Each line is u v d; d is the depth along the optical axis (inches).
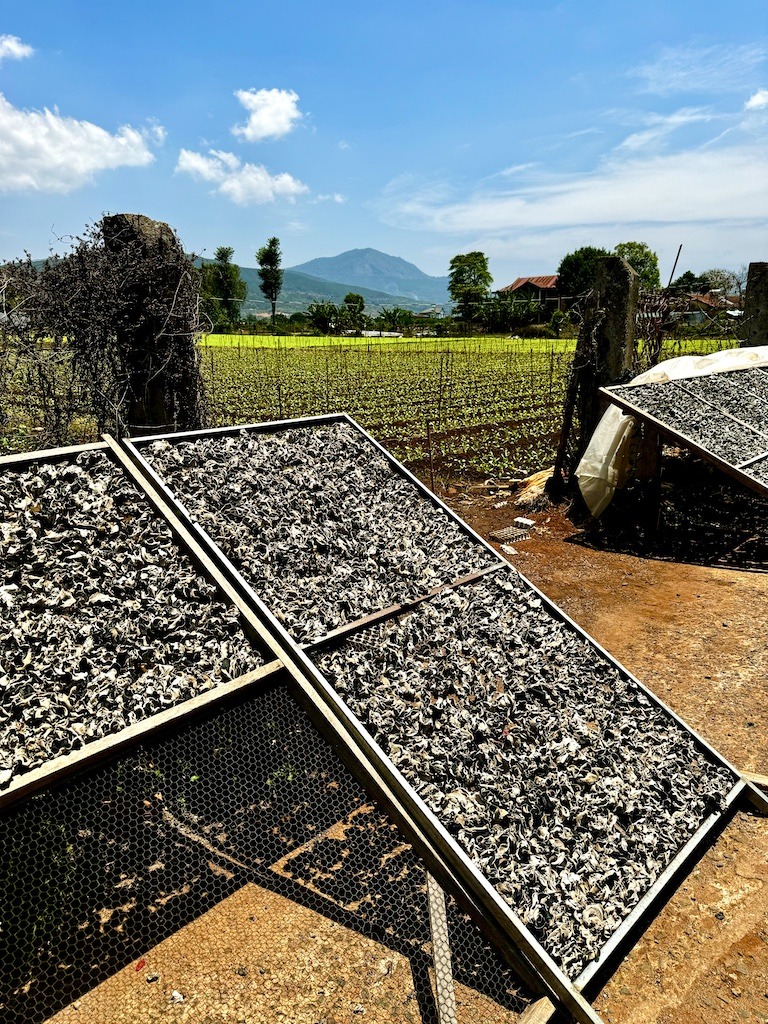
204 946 109.7
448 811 111.0
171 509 145.0
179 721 101.9
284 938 111.8
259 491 165.2
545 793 122.7
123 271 230.2
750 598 265.6
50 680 104.4
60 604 117.1
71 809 93.7
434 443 557.9
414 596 152.1
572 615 255.1
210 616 123.5
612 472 348.5
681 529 351.9
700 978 113.4
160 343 244.5
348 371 1090.1
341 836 111.9
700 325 652.7
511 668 145.9
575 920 107.7
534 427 622.5
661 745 144.7
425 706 128.7
